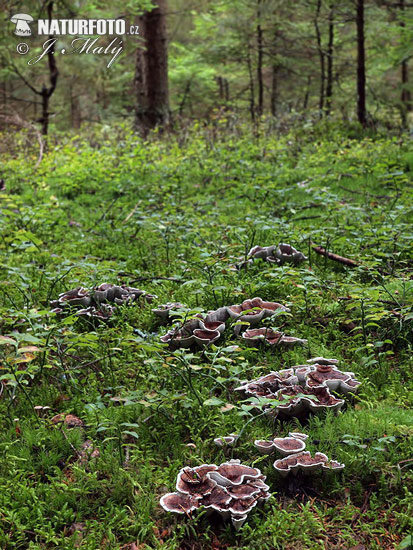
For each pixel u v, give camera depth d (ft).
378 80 76.13
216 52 77.82
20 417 12.69
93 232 28.22
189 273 21.06
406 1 61.93
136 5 53.57
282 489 10.57
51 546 9.36
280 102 81.15
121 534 9.58
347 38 71.41
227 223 27.66
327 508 10.19
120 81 83.10
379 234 22.52
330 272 20.62
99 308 17.51
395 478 10.40
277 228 24.27
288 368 14.12
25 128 60.49
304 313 17.37
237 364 14.64
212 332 14.83
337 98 72.28
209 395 13.30
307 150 44.75
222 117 56.80
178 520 9.82
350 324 16.55
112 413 12.66
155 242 25.62
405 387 13.57
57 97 96.89
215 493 9.65
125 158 42.42
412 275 19.35
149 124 63.16
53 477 10.75
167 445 11.75
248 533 9.49
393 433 11.50
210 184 37.06
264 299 18.39
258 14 72.23
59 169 43.42
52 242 26.76
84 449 11.68
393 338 15.62
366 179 33.96
